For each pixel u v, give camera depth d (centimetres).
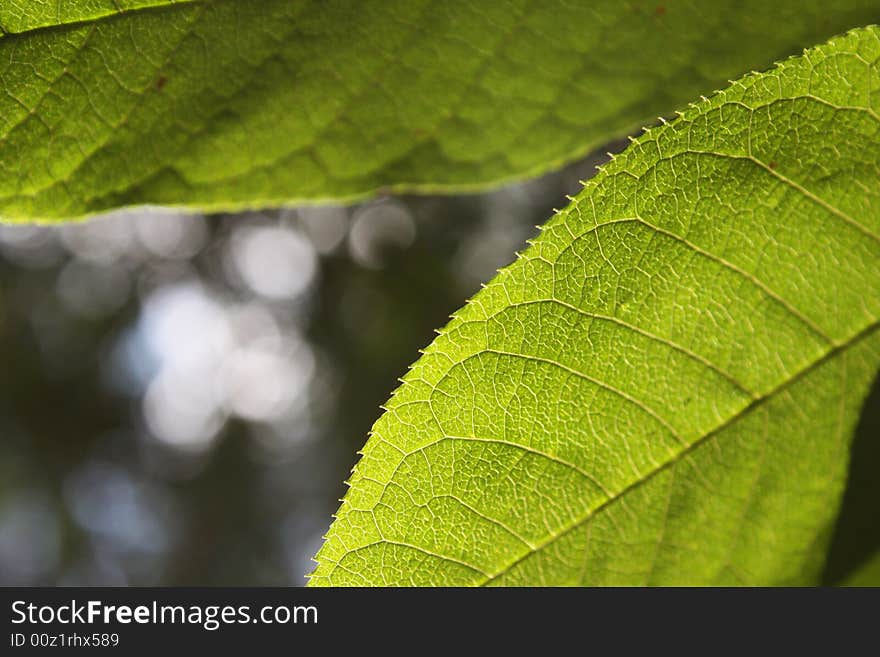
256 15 30
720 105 29
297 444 198
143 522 203
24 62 29
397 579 30
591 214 29
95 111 30
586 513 30
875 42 29
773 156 29
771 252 29
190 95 30
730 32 30
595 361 30
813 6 30
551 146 30
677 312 30
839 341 29
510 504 30
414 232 142
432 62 30
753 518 29
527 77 30
